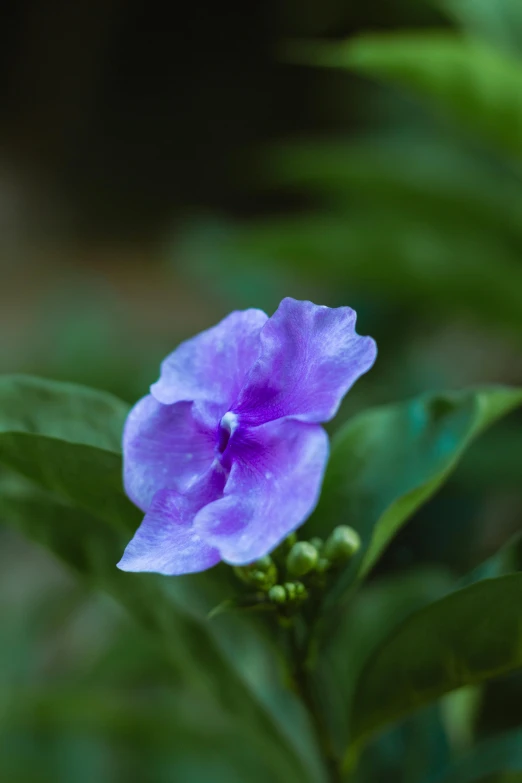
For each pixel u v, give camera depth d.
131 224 2.75
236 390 0.31
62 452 0.32
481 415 0.32
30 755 0.40
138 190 2.85
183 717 0.41
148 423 0.31
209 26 2.81
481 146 0.68
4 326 1.96
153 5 2.80
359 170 0.59
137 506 0.32
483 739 0.39
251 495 0.29
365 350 0.29
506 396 0.33
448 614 0.31
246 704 0.35
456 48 0.44
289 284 0.76
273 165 1.20
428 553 0.66
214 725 0.40
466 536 0.67
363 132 1.06
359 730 0.33
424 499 0.32
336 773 0.33
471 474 0.60
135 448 0.31
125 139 2.89
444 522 0.66
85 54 2.84
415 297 0.59
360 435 0.34
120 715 0.41
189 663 0.35
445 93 0.47
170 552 0.29
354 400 0.76
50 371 0.99
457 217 0.60
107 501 0.32
